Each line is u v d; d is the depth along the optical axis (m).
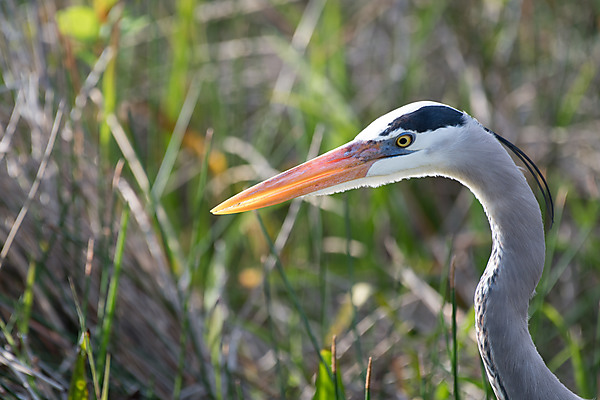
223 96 10.67
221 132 10.16
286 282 6.52
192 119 10.37
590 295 8.85
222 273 8.62
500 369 5.27
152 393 6.76
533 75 10.22
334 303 9.48
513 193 5.14
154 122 9.58
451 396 7.47
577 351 6.93
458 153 5.20
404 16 10.60
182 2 9.45
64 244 6.96
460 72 10.28
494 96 10.16
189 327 7.12
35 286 6.79
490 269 5.30
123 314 7.10
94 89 8.15
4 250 6.36
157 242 7.31
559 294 9.16
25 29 7.90
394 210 9.57
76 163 7.28
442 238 9.81
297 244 9.67
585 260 9.07
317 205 8.17
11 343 6.12
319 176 5.56
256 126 10.58
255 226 9.45
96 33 7.68
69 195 7.21
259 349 8.84
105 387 5.71
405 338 8.12
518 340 5.21
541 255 5.21
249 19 11.59
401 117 5.33
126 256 7.19
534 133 9.85
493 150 5.16
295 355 8.23
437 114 5.25
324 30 10.54
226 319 8.03
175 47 9.74
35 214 6.91
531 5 10.12
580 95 9.86
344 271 9.52
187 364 7.27
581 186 9.61
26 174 7.07
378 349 8.05
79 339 6.38
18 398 6.19
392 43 10.77
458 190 10.30
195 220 7.25
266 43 11.09
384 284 9.25
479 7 10.38
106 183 7.51
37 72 7.62
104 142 7.69
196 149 9.48
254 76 11.12
